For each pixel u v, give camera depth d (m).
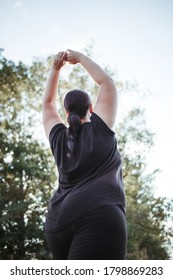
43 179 17.52
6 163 17.69
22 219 17.11
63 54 2.09
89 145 1.74
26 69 19.75
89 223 1.57
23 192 17.72
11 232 16.58
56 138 1.90
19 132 18.86
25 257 16.52
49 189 17.92
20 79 19.66
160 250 17.08
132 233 15.77
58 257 1.70
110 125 1.83
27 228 16.69
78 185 1.69
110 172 1.72
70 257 1.53
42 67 19.56
